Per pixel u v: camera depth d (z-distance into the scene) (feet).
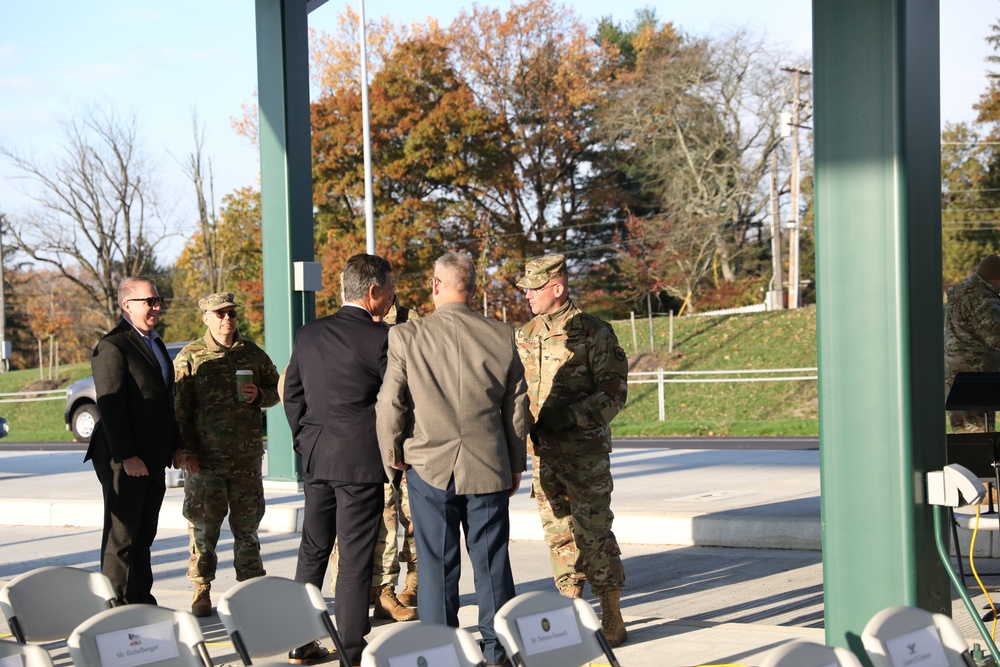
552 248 130.41
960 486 14.80
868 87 15.15
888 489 15.20
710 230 122.72
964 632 18.66
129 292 20.22
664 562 26.76
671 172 124.67
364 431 17.25
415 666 11.32
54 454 61.67
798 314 107.04
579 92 124.26
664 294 132.57
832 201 15.48
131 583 19.76
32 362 171.12
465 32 124.98
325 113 121.80
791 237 113.60
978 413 27.07
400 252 120.37
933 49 15.80
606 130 125.80
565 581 18.76
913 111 15.24
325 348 17.53
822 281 15.61
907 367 15.05
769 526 27.63
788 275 126.62
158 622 12.25
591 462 18.39
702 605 22.09
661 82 122.62
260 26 36.63
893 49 14.94
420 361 16.48
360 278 17.90
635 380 101.76
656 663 17.11
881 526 15.26
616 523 29.66
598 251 132.46
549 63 125.49
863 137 15.20
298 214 36.47
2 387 142.41
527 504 32.07
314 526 17.72
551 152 127.95
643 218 127.34
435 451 16.37
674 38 124.06
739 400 91.35
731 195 123.95
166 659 12.18
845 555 15.53
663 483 37.06
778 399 89.86
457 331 16.66
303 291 36.24
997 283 26.32
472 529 16.65
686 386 95.50
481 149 121.70
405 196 124.88
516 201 128.47
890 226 15.06
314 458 17.40
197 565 21.67
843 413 15.51
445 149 121.08
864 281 15.28
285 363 36.37
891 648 11.71
